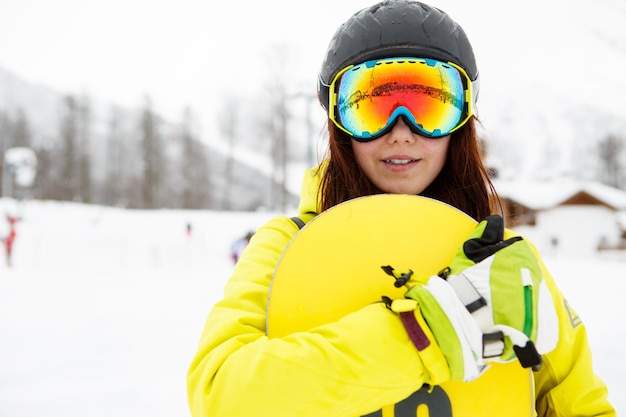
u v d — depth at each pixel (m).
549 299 0.74
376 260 0.86
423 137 1.00
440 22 1.01
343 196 1.07
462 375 0.69
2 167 45.25
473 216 1.13
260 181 52.66
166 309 7.05
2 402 3.36
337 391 0.71
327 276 0.85
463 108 1.02
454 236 0.88
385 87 0.99
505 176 28.00
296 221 1.04
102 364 4.25
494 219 0.83
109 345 4.91
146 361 4.34
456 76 1.01
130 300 8.01
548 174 31.62
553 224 26.95
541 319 0.72
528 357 0.68
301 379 0.71
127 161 51.12
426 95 0.99
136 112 56.41
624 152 56.75
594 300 6.98
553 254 26.48
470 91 1.03
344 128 1.02
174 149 51.03
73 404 3.33
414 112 0.98
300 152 53.31
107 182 50.53
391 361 0.71
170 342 5.02
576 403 0.93
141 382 3.77
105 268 16.16
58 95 66.06
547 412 0.96
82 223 25.72
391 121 0.98
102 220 26.80
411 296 0.73
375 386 0.71
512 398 0.83
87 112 49.81
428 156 1.01
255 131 62.47
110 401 3.38
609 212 26.70
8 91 62.75
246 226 26.06
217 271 14.21
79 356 4.52
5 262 16.91
